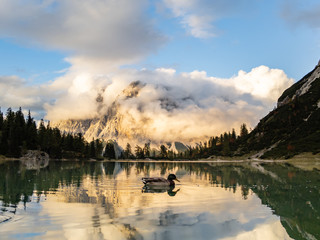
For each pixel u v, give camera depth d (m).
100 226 12.76
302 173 46.84
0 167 64.25
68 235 11.46
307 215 15.17
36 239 10.95
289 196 21.59
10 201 18.89
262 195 22.16
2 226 12.69
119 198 20.42
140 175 45.47
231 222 13.66
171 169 68.69
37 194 22.16
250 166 79.31
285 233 12.05
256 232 12.16
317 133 137.62
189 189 25.95
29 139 152.62
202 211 16.02
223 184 30.17
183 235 11.59
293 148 128.75
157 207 17.02
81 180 34.34
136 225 12.95
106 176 42.00
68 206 17.23
